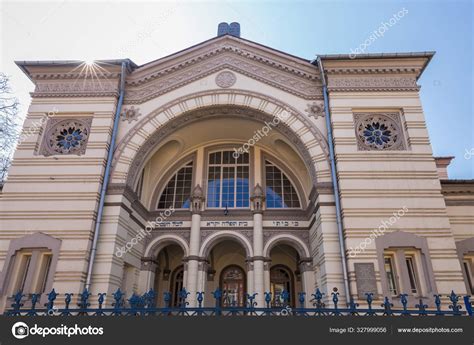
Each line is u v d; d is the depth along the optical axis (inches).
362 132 589.6
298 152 639.1
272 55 658.8
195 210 711.7
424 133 577.9
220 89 647.8
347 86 619.5
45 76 643.5
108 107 621.6
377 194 537.6
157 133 637.9
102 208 558.3
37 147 595.2
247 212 710.5
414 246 502.3
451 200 610.9
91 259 519.8
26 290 494.9
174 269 815.1
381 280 485.4
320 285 560.1
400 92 611.5
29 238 527.8
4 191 558.9
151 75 657.0
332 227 539.2
